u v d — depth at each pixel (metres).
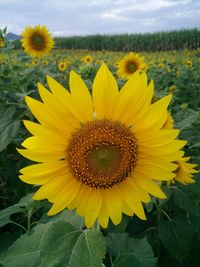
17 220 0.52
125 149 0.25
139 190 0.26
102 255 0.22
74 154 0.25
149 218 0.46
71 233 0.23
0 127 0.53
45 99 0.24
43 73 0.85
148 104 0.24
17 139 0.56
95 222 0.28
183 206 0.42
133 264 0.25
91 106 0.25
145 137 0.25
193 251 0.44
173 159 0.24
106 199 0.26
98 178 0.25
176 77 1.57
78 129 0.25
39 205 0.34
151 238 0.44
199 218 0.43
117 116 0.25
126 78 1.08
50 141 0.24
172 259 0.44
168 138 0.24
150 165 0.25
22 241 0.26
